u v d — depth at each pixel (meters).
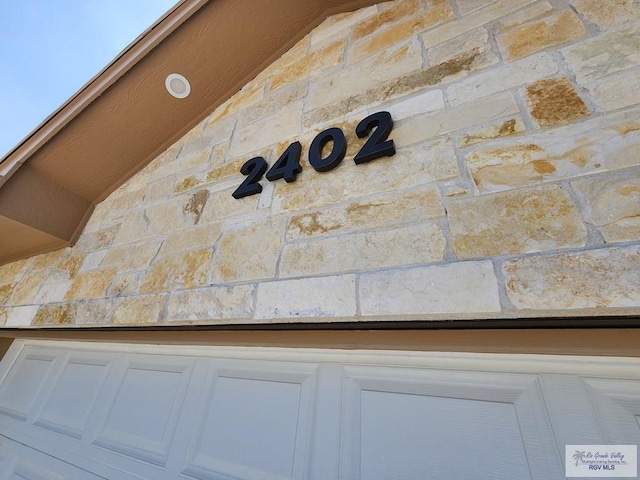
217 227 1.21
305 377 0.89
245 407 0.92
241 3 1.47
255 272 0.99
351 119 1.13
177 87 1.65
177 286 1.15
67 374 1.43
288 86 1.49
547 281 0.59
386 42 1.26
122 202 1.79
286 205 1.07
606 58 0.77
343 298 0.78
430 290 0.69
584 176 0.66
